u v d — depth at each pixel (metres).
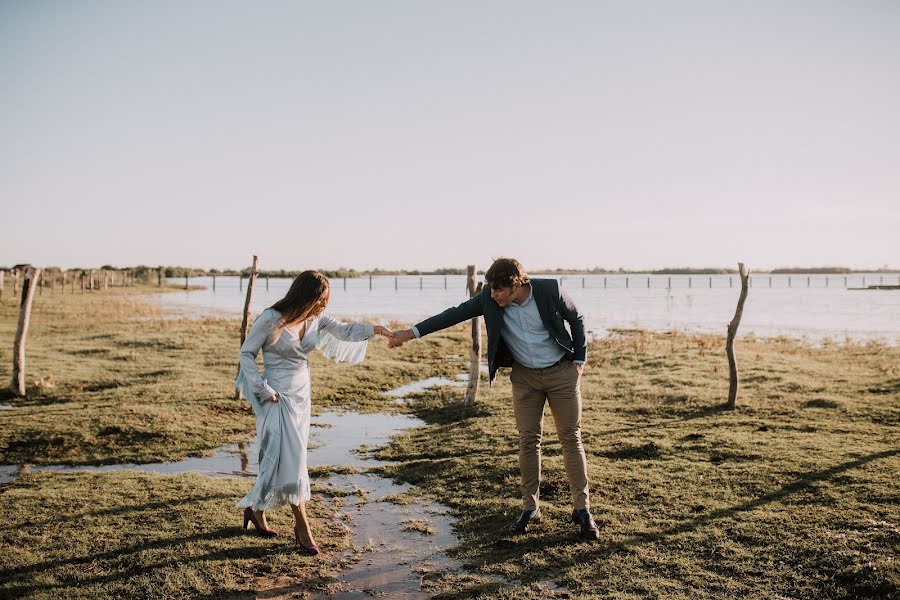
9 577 4.28
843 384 12.34
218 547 4.81
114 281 102.31
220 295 79.81
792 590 4.05
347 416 10.97
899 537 4.67
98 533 5.08
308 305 4.57
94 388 12.81
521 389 5.06
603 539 4.90
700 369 14.62
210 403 11.02
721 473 6.58
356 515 5.74
